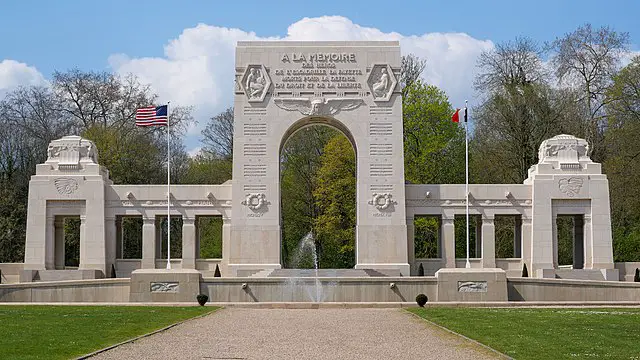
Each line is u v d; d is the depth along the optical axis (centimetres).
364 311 4706
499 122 9319
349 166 9719
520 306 5125
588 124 9119
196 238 8100
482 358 2902
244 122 7644
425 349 3114
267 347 3148
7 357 2839
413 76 10125
